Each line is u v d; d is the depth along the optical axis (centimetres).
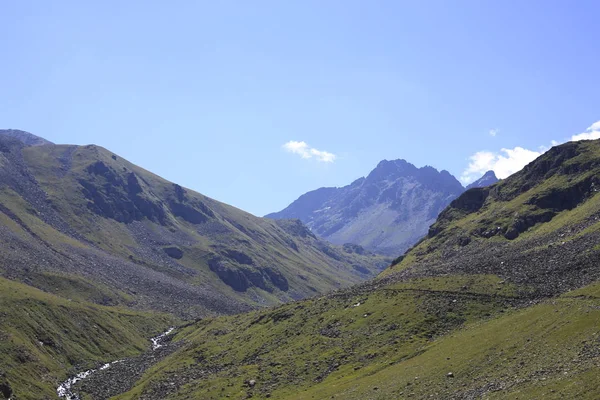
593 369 6038
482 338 9194
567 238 14538
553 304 9656
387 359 10625
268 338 15162
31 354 16725
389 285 15338
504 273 13138
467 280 13425
